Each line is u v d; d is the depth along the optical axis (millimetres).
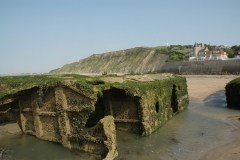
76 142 25031
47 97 27156
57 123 26719
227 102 48719
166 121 36781
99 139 23547
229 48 178125
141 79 33812
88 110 24062
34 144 27391
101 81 27438
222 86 73938
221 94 62781
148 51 174500
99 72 187250
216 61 118188
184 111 45281
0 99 27016
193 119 38938
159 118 33625
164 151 25188
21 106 30250
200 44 167750
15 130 32875
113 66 185500
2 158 24281
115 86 27094
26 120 30391
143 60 168250
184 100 47625
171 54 160750
